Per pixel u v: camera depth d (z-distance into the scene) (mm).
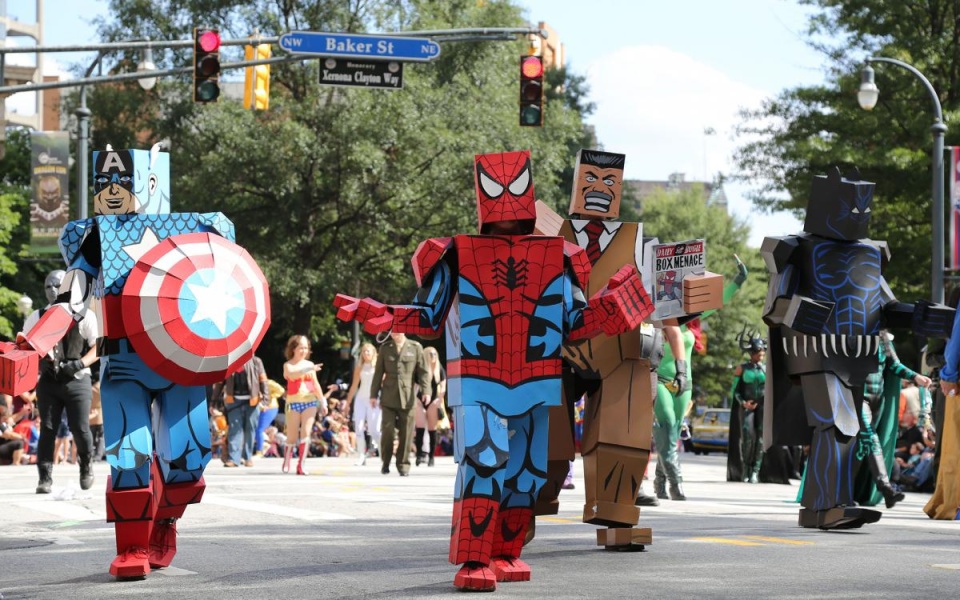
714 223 91375
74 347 15969
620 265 9469
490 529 7719
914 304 11422
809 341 11391
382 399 21188
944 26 42656
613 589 7609
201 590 7684
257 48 25656
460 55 53062
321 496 15484
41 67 104438
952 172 30812
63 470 21422
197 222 8656
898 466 22188
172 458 8469
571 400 9664
